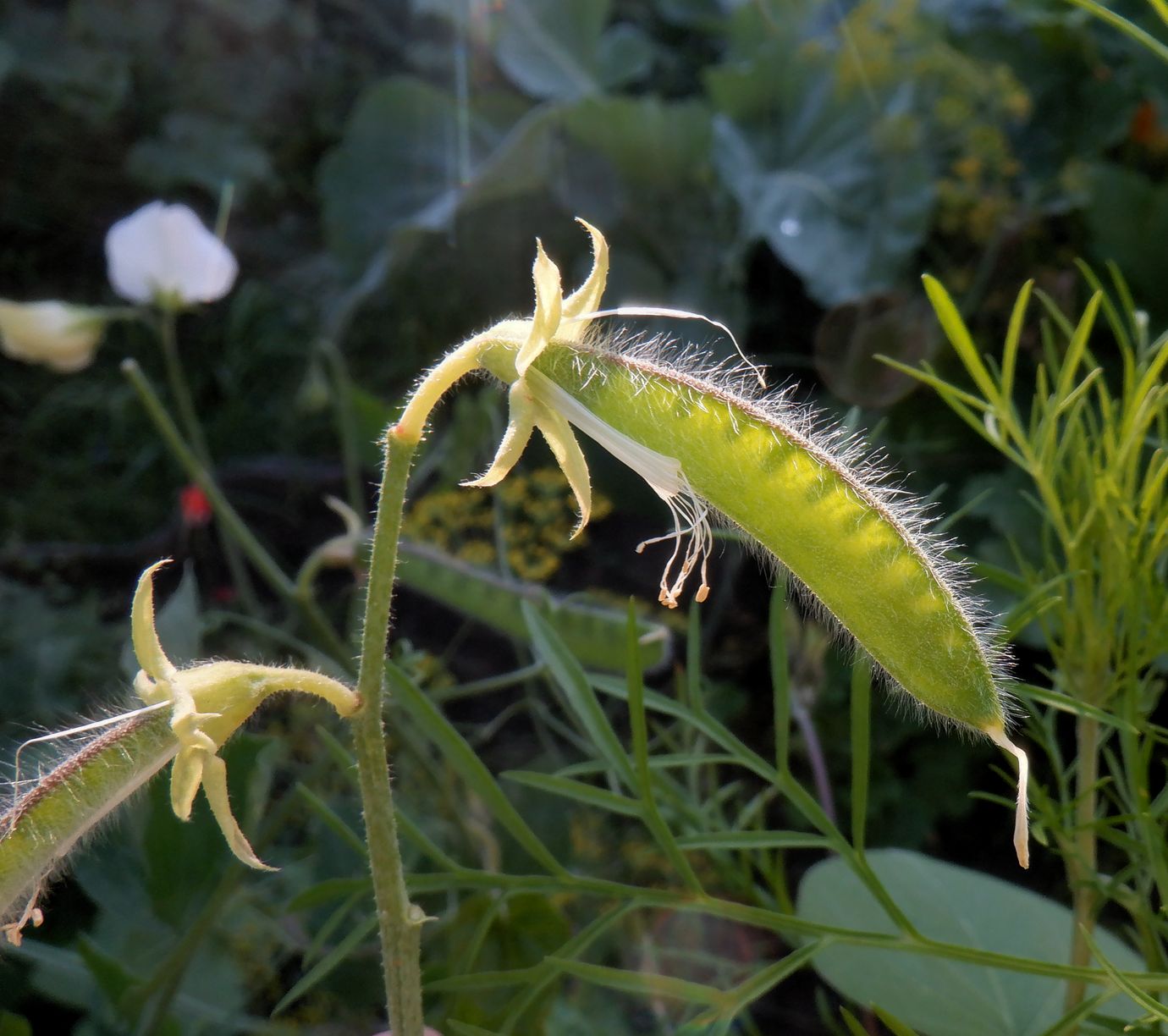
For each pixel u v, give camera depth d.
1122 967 0.21
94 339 0.29
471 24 0.57
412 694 0.17
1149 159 0.49
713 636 0.45
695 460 0.11
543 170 0.52
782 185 0.49
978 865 0.38
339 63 0.65
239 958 0.26
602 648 0.27
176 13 0.61
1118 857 0.34
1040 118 0.48
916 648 0.12
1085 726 0.18
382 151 0.56
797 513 0.11
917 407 0.45
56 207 0.58
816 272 0.47
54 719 0.33
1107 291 0.43
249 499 0.50
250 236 0.60
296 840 0.32
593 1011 0.27
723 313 0.50
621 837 0.33
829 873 0.24
